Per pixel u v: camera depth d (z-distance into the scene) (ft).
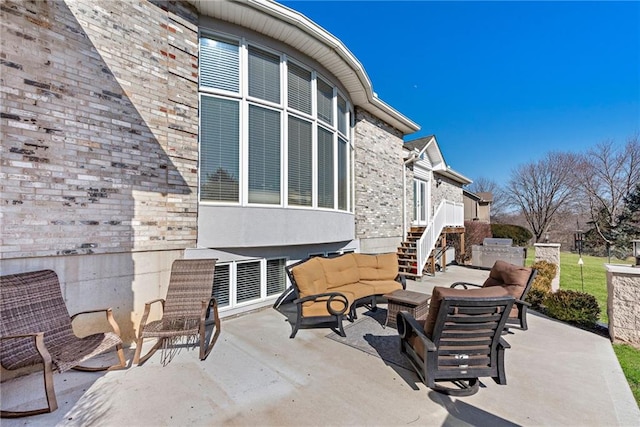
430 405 8.85
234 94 16.89
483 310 8.93
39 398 9.25
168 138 14.76
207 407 8.71
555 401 9.01
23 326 9.71
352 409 8.66
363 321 16.90
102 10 12.76
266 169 18.07
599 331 15.17
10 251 10.39
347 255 21.15
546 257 26.45
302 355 12.34
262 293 19.12
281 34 18.02
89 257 12.26
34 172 10.93
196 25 15.97
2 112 10.27
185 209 15.31
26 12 10.83
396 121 32.50
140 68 13.87
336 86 23.36
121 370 10.92
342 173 25.02
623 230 47.52
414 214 40.52
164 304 13.32
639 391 9.78
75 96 11.94
